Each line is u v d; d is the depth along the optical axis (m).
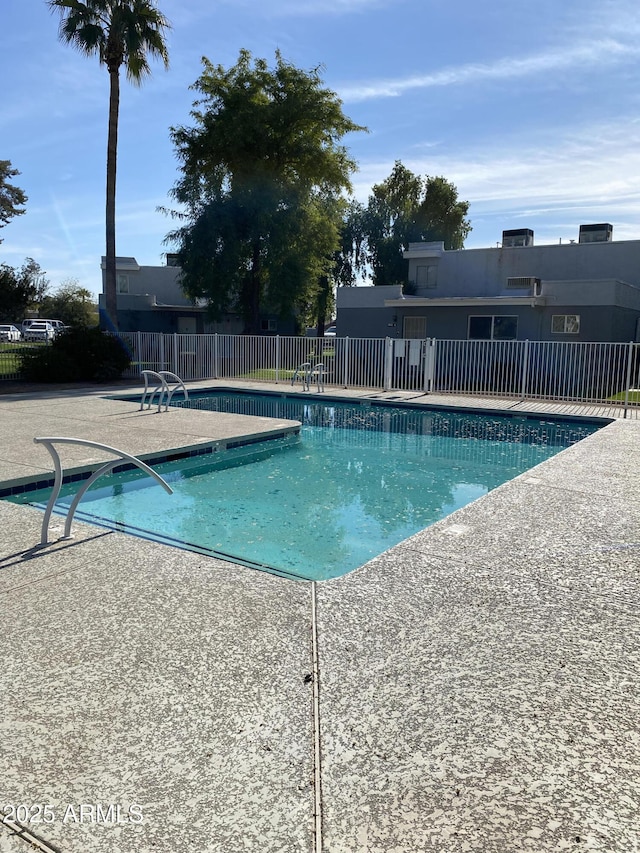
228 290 25.92
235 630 2.80
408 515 5.95
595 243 21.61
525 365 14.18
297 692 2.30
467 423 11.81
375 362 16.55
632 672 2.46
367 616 2.96
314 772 1.88
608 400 13.06
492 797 1.77
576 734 2.06
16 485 5.74
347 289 23.55
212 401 14.70
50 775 1.87
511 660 2.54
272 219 24.88
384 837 1.63
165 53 19.64
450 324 21.42
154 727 2.09
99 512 5.82
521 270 22.94
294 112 24.78
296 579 3.64
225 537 5.19
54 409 10.91
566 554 3.83
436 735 2.05
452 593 3.24
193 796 1.78
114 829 1.66
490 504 5.02
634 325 20.70
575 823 1.67
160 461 7.36
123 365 17.80
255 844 1.61
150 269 32.59
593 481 5.86
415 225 41.84
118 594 3.20
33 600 3.12
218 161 25.61
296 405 14.19
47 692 2.29
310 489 6.91
